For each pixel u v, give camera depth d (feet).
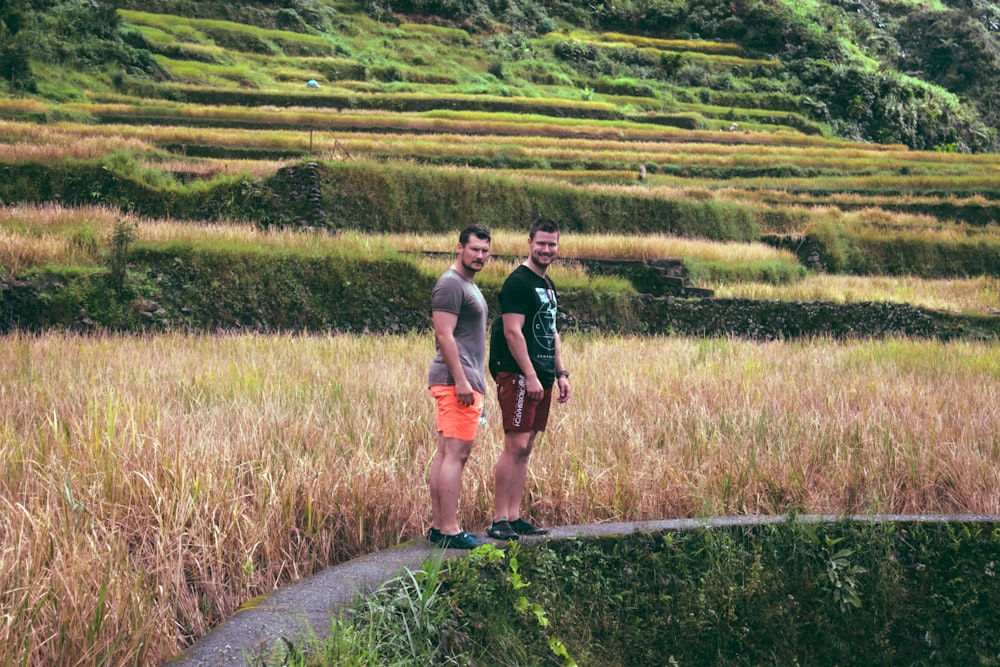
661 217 105.29
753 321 70.49
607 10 293.23
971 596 19.20
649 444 25.04
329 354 42.60
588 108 198.39
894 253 107.55
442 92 214.07
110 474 17.83
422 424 25.03
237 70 192.44
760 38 285.84
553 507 21.09
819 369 39.63
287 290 61.62
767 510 22.25
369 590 14.99
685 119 206.90
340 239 68.69
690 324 69.21
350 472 19.84
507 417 17.94
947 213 128.06
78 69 162.09
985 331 73.26
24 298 53.62
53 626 13.23
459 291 17.33
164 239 62.44
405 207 91.04
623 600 17.62
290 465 19.89
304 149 117.08
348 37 240.32
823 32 294.25
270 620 14.11
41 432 21.36
